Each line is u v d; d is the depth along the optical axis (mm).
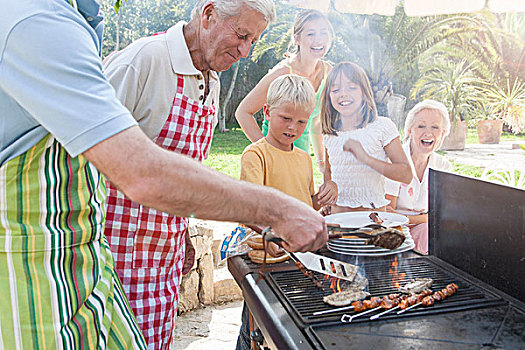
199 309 3217
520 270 1193
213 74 1787
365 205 2303
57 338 980
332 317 1121
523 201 1168
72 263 1029
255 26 1540
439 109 2453
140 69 1562
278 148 1928
